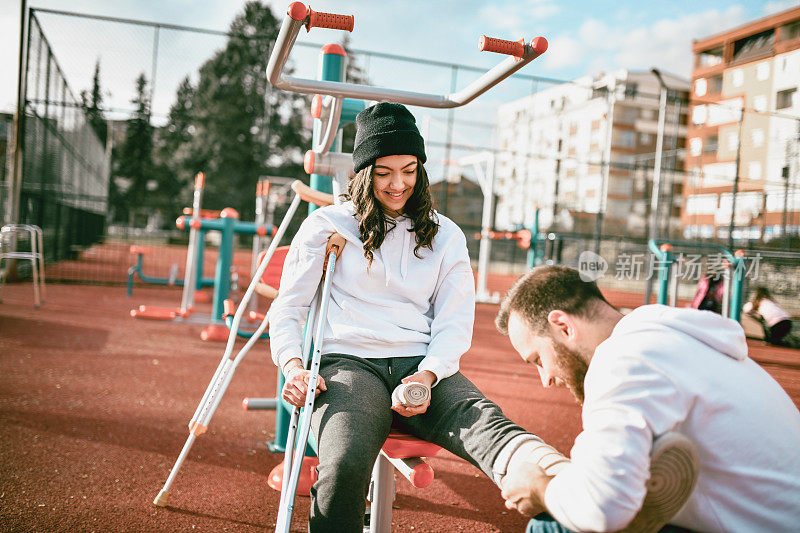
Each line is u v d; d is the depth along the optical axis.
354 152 1.73
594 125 26.30
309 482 2.37
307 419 1.42
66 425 3.08
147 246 21.58
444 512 2.32
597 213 13.18
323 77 2.48
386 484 1.65
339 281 1.72
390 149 1.64
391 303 1.69
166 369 4.57
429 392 1.47
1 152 12.55
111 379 4.14
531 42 1.46
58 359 4.65
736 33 30.42
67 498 2.22
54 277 11.42
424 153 1.71
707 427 1.02
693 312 1.11
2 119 12.59
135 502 2.23
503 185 18.95
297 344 1.66
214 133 25.20
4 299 7.95
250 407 2.82
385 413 1.48
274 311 1.72
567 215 16.58
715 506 1.04
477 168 12.25
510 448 1.31
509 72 1.57
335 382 1.52
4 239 9.39
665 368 1.01
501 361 5.86
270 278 2.29
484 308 10.78
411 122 1.70
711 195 14.45
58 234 12.99
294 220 13.51
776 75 27.73
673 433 0.97
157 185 26.25
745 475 1.01
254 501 2.30
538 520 1.19
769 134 17.92
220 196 26.53
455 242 1.81
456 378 1.61
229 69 22.72
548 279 1.25
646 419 0.98
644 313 1.12
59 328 6.05
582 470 0.99
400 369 1.62
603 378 1.02
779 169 17.03
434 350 1.63
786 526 1.00
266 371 4.76
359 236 1.71
